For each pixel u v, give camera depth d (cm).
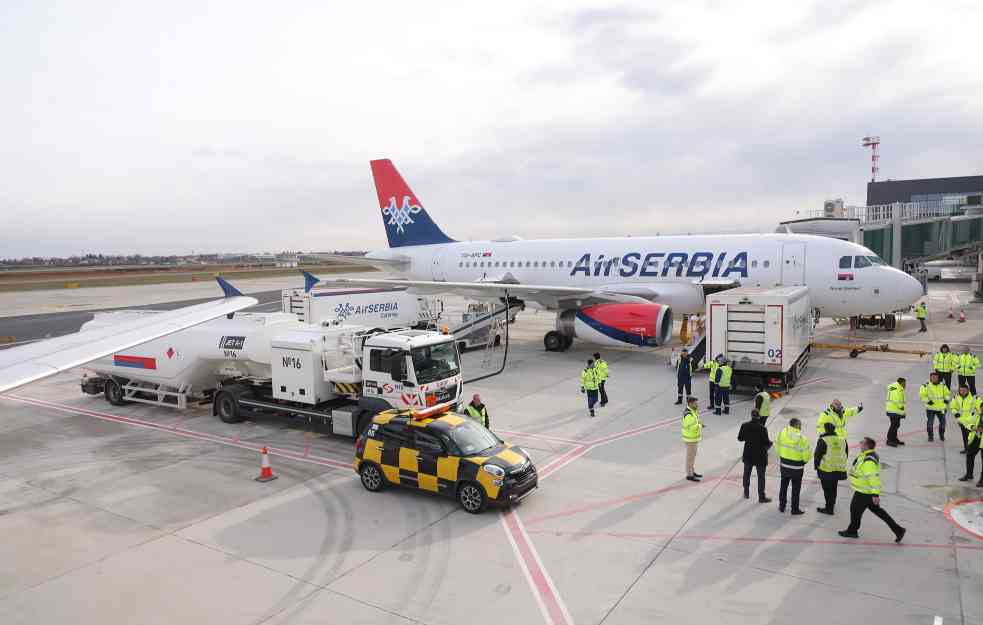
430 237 3969
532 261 3391
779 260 2661
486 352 2955
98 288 9538
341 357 1755
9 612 899
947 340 3094
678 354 2617
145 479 1441
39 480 1446
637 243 3086
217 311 1095
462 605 888
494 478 1167
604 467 1458
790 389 2155
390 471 1298
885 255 5209
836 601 873
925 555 1003
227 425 1906
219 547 1091
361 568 1004
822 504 1220
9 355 751
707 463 1470
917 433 1661
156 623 862
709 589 914
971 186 11938
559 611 866
